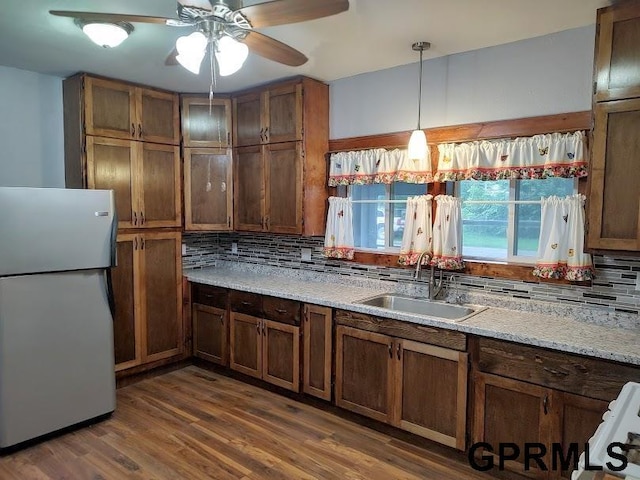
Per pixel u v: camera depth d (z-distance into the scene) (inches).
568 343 84.8
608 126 86.3
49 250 107.8
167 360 153.9
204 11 68.7
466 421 98.5
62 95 137.3
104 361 119.7
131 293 142.4
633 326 94.8
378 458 103.2
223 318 149.8
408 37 104.3
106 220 117.6
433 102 121.0
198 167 155.2
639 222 84.2
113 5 85.7
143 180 143.6
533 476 90.2
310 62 122.1
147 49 111.0
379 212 137.0
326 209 143.7
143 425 118.0
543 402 88.3
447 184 121.0
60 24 95.7
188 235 174.2
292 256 158.4
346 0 65.7
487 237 117.7
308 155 137.1
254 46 84.5
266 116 144.6
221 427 117.0
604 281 98.6
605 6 87.4
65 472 97.0
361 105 135.3
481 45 110.0
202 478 95.1
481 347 95.7
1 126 127.0
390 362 109.7
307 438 111.7
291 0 65.3
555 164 101.3
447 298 121.9
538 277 106.9
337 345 120.1
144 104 143.1
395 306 127.5
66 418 112.9
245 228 154.4
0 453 103.3
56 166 137.7
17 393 104.3
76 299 113.7
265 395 136.6
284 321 131.9
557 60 102.2
